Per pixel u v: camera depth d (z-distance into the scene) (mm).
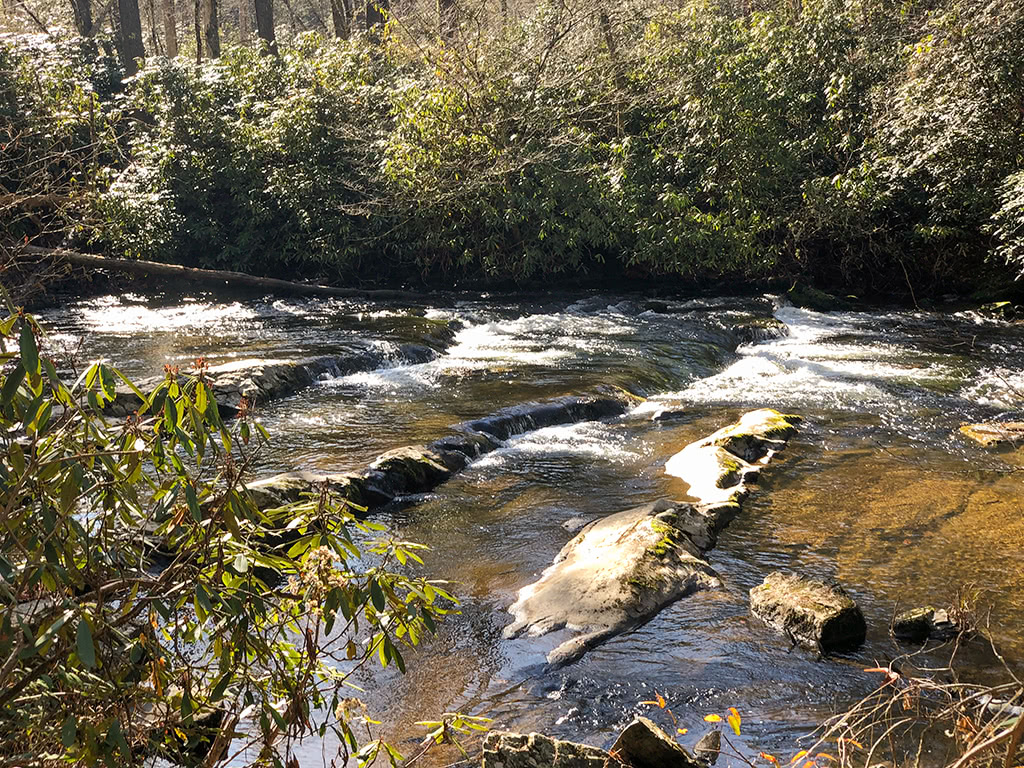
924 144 16219
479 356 13195
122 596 2842
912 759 4605
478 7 18953
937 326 15680
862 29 18578
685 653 5855
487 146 17516
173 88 19094
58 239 16219
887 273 18516
